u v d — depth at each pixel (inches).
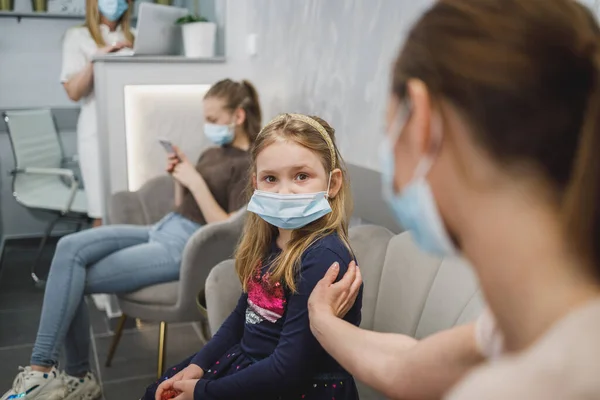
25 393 75.5
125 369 96.9
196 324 115.2
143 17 110.7
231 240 80.3
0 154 171.5
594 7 49.9
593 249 16.3
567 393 13.3
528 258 16.9
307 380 47.4
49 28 170.4
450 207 18.7
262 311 51.3
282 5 109.5
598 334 14.0
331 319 36.4
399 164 20.0
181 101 114.6
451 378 27.7
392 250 64.0
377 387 31.3
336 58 93.8
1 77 168.6
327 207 49.2
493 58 16.7
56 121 174.1
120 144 110.9
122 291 84.0
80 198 148.3
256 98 94.7
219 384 48.2
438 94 17.8
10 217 175.3
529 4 17.3
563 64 16.5
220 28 121.9
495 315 18.5
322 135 50.9
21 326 116.0
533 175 16.8
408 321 59.6
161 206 103.2
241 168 89.9
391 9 78.3
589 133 16.2
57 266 79.9
